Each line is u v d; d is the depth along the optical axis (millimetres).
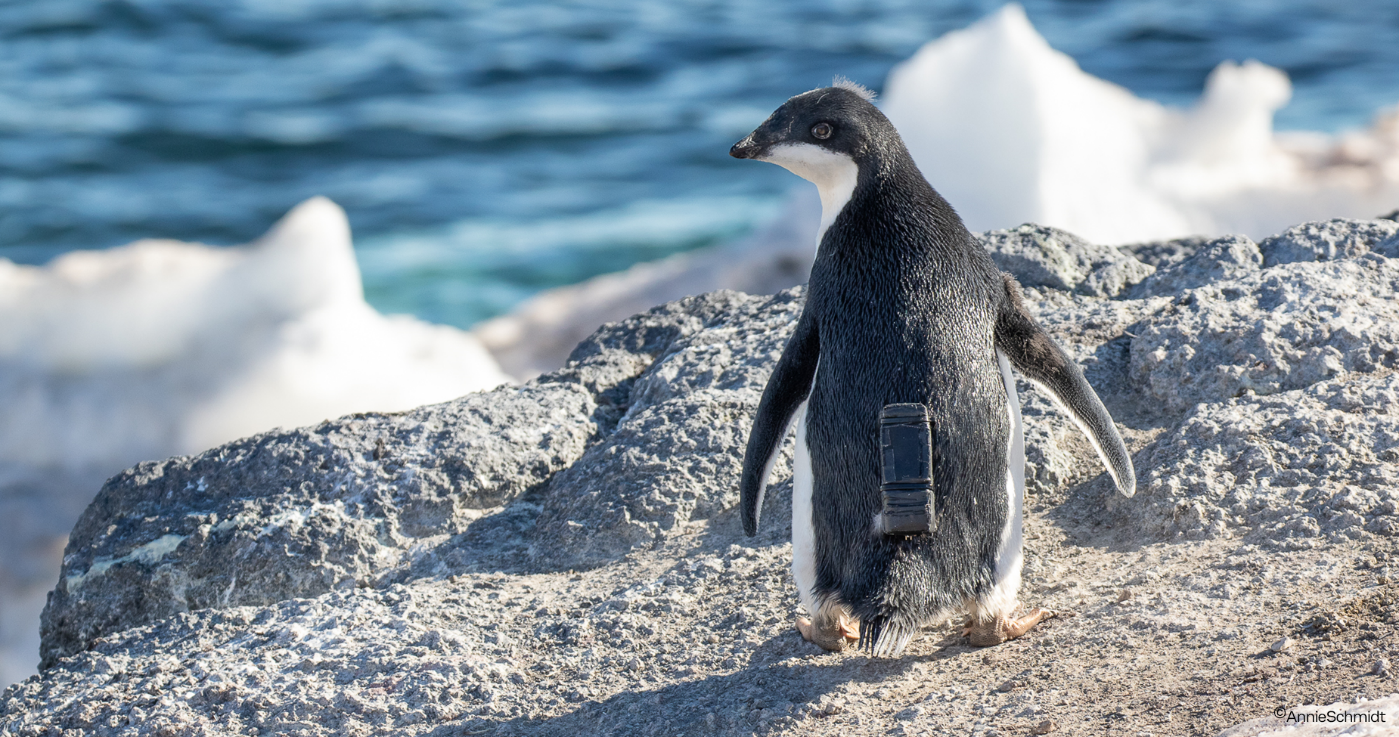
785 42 51750
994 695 5395
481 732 5930
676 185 36906
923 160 24062
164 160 38688
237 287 21172
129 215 34406
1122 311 8375
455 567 7770
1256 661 5125
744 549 7129
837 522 5488
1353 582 5570
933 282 5617
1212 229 23281
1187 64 46594
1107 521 6867
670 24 55500
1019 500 5699
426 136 41312
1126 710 4996
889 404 5332
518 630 6828
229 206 35312
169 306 20297
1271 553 6004
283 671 6645
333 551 7934
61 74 46469
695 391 8430
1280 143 27766
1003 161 23469
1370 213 23312
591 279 30375
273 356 19328
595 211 35031
